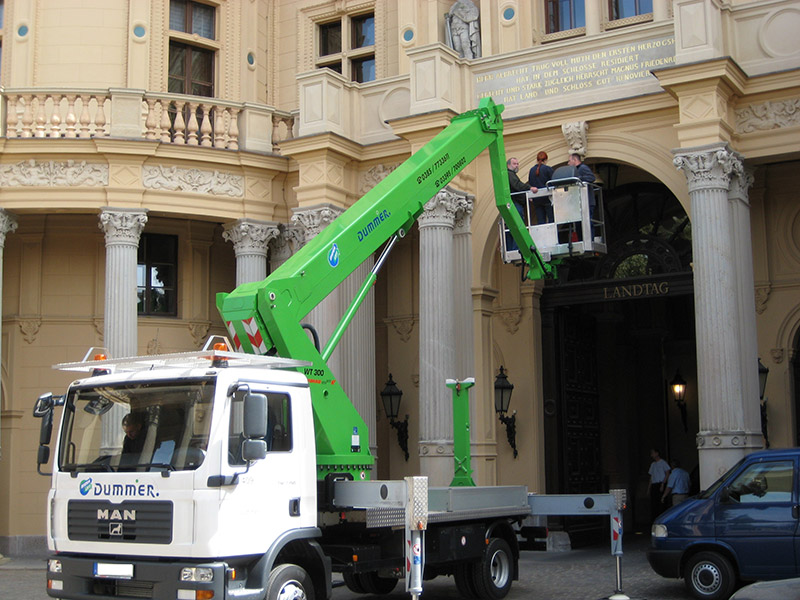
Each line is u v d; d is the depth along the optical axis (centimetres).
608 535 2103
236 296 1063
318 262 1113
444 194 1798
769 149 1634
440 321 1775
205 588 911
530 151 1817
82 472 993
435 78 1816
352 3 2362
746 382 1577
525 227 1445
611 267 2034
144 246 2192
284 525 991
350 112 1992
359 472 1131
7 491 2073
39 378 2117
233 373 970
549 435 2050
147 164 1950
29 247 2144
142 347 2145
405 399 2166
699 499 1247
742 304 1598
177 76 2272
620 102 1730
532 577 1492
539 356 2067
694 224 1591
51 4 2191
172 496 938
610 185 1898
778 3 1650
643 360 2625
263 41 2420
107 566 957
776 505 1192
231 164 2012
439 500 1145
